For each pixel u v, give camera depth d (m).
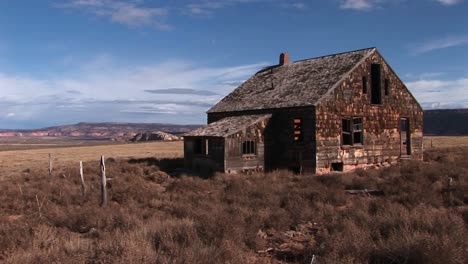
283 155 33.38
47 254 9.55
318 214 14.64
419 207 13.93
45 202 18.59
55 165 46.12
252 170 32.38
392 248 9.19
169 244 10.04
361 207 14.89
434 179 22.52
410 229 10.52
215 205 16.61
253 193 19.91
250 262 9.59
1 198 19.66
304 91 34.00
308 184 22.69
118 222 13.59
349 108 33.22
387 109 36.25
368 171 29.34
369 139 34.66
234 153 31.39
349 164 33.09
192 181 24.33
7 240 11.12
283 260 9.98
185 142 34.91
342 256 9.06
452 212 13.41
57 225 14.41
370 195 19.55
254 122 32.59
